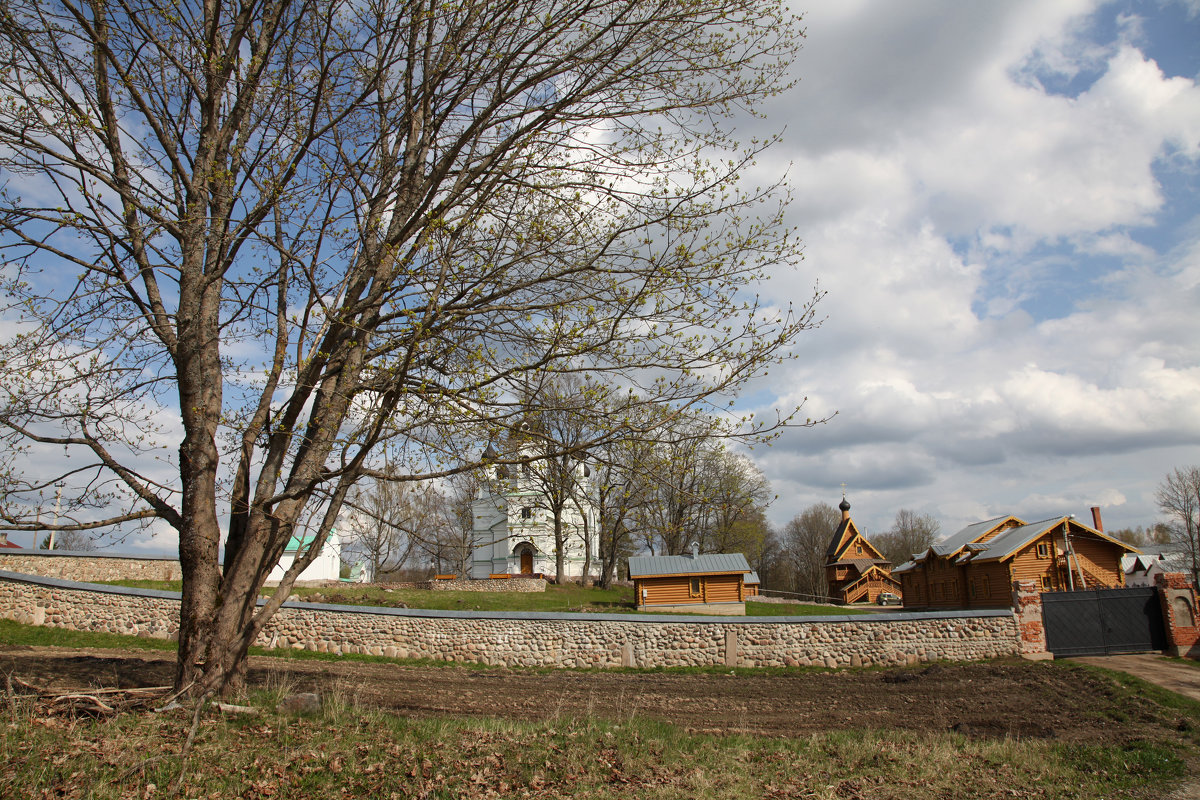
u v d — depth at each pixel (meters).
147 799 5.71
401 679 17.23
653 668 20.72
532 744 8.41
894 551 89.81
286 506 9.45
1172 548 55.84
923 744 10.26
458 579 40.97
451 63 9.38
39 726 6.92
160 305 9.47
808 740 10.67
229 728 7.52
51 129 8.57
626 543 52.81
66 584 20.50
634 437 8.55
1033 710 14.30
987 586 36.16
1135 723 12.80
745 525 52.25
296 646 20.89
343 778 6.63
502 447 9.16
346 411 9.34
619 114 9.88
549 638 21.16
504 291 9.29
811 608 42.38
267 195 8.88
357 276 9.63
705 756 8.90
